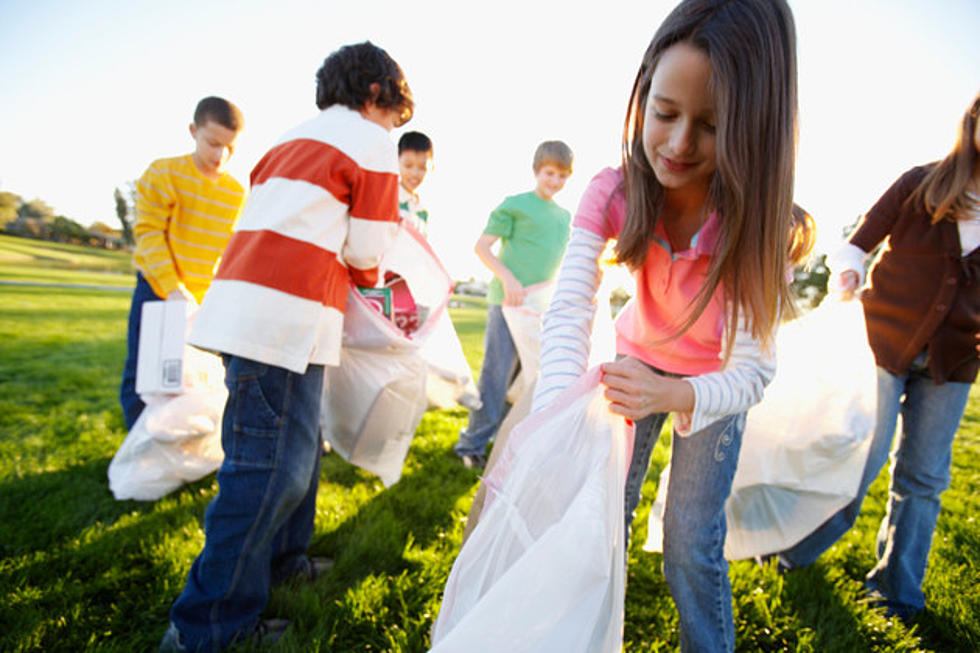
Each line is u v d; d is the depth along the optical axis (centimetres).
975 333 178
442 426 385
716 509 134
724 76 90
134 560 203
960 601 198
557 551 87
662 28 100
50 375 479
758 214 101
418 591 188
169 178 272
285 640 159
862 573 221
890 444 199
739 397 114
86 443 309
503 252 330
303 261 156
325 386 209
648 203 121
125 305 1353
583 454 104
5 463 275
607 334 160
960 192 173
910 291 187
